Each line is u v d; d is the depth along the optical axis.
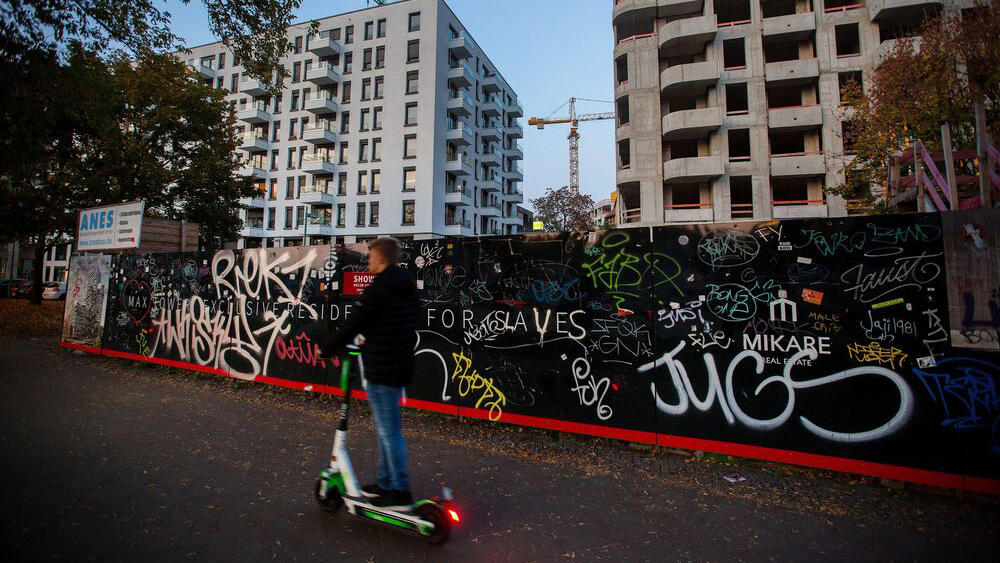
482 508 2.98
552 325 4.48
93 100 9.91
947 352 3.20
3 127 7.89
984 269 3.12
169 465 3.63
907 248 3.34
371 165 39.03
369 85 39.66
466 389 4.87
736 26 25.61
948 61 11.20
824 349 3.54
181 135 17.33
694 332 3.94
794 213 24.33
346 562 2.36
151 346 7.61
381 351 2.72
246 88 41.94
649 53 26.69
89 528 2.64
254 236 42.41
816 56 25.03
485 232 48.28
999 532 2.70
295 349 6.06
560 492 3.23
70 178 14.56
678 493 3.22
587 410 4.29
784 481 3.43
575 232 4.44
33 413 4.91
